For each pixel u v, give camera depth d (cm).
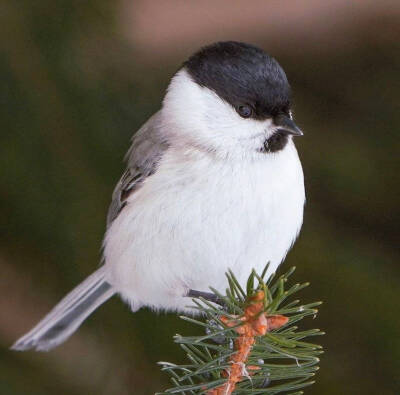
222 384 215
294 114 227
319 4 231
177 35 230
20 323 223
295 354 215
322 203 225
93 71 222
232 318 215
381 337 221
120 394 221
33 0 222
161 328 221
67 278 221
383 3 229
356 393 221
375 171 225
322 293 222
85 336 221
